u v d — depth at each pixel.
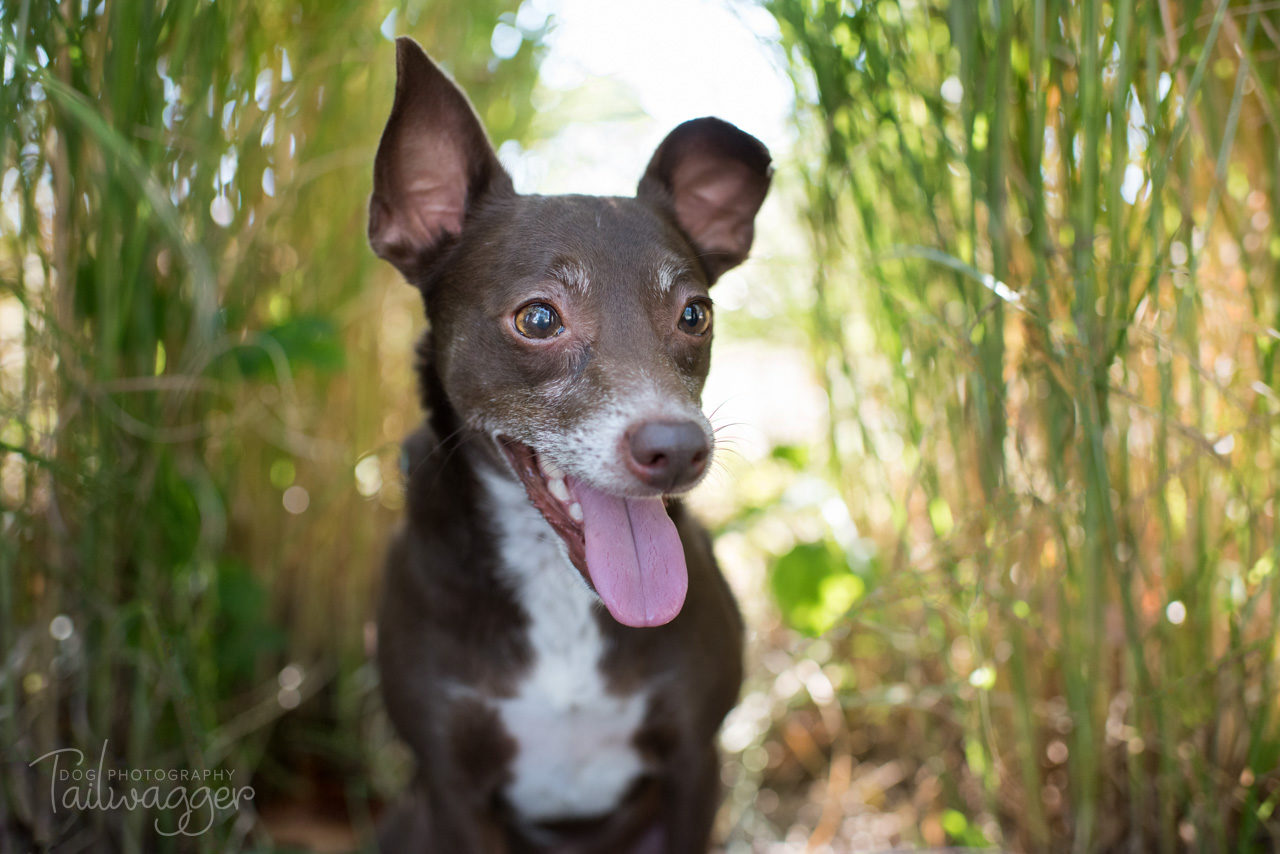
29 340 0.49
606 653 0.47
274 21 0.56
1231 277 0.50
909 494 0.49
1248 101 0.49
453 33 0.62
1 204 0.50
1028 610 0.49
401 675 0.47
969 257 0.50
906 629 0.57
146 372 0.52
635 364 0.43
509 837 0.53
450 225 0.49
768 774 0.64
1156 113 0.44
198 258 0.46
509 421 0.44
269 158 0.57
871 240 0.51
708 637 0.48
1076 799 0.50
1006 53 0.46
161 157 0.51
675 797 0.49
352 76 0.59
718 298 0.71
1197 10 0.45
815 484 0.64
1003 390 0.47
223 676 0.59
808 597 0.60
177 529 0.54
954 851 0.53
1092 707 0.49
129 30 0.48
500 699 0.47
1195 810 0.48
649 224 0.46
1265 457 0.48
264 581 0.60
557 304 0.44
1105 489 0.45
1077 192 0.47
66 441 0.50
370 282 0.61
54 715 0.50
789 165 0.58
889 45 0.50
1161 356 0.47
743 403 0.91
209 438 0.56
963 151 0.49
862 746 0.63
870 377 0.57
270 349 0.52
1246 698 0.48
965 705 0.52
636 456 0.41
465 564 0.47
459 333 0.46
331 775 0.62
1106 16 0.47
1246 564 0.47
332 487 0.61
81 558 0.50
